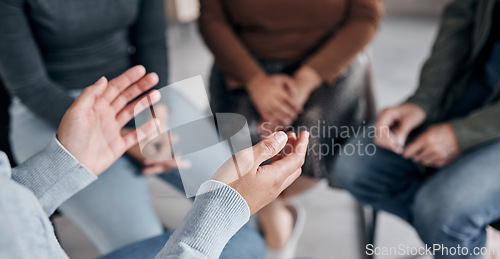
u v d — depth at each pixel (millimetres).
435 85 976
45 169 542
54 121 923
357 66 1132
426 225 800
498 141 828
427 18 3146
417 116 954
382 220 1336
